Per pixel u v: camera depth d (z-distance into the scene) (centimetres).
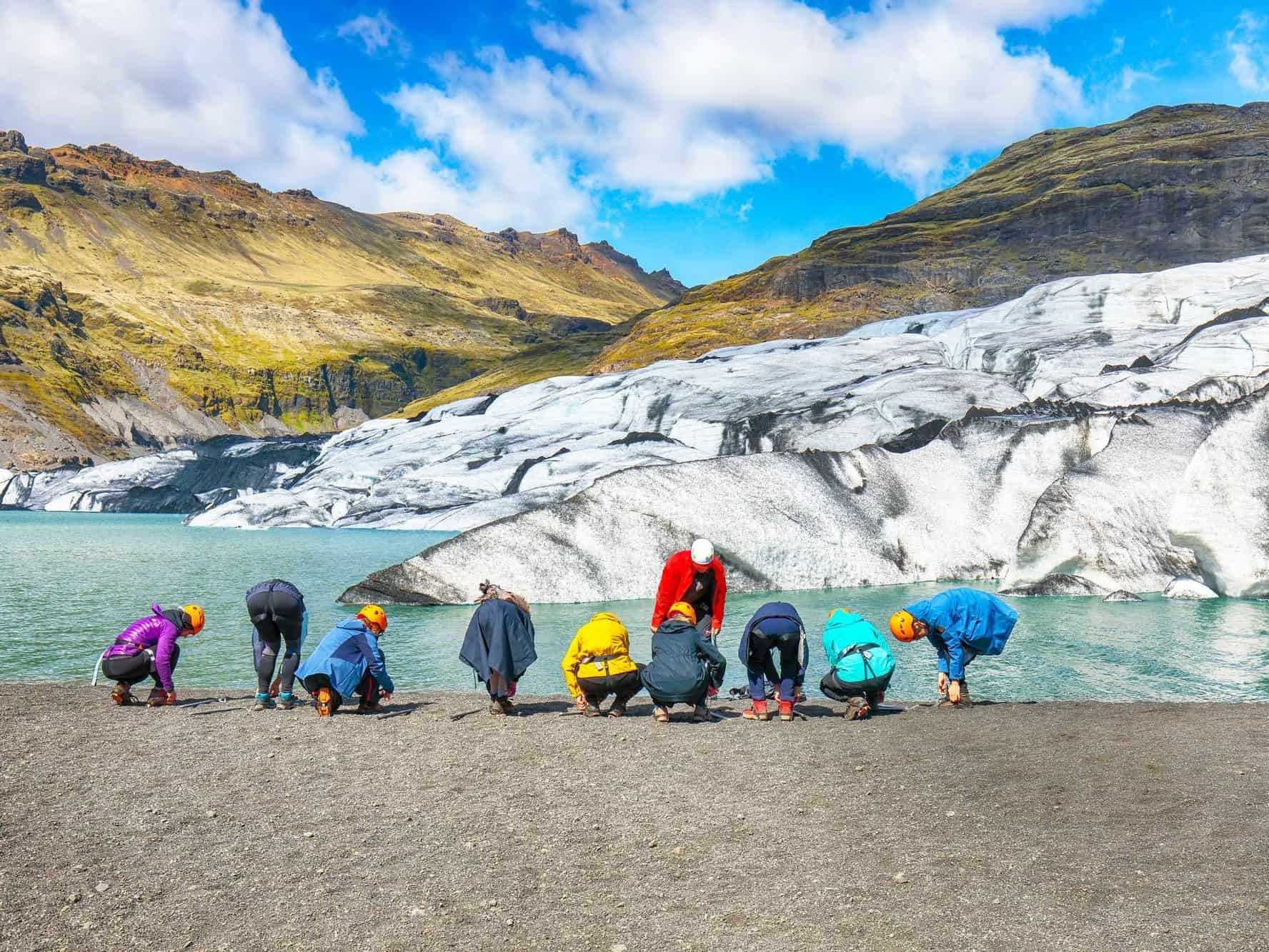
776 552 3170
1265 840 633
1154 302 7150
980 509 3488
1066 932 518
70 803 810
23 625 2470
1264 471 2889
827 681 1155
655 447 6838
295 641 1288
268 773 902
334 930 559
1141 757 868
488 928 558
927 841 670
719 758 944
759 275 19938
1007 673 1702
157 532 7050
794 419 6494
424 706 1290
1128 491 3092
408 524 6819
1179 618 2414
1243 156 15500
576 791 831
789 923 548
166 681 1290
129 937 553
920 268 15650
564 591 2950
